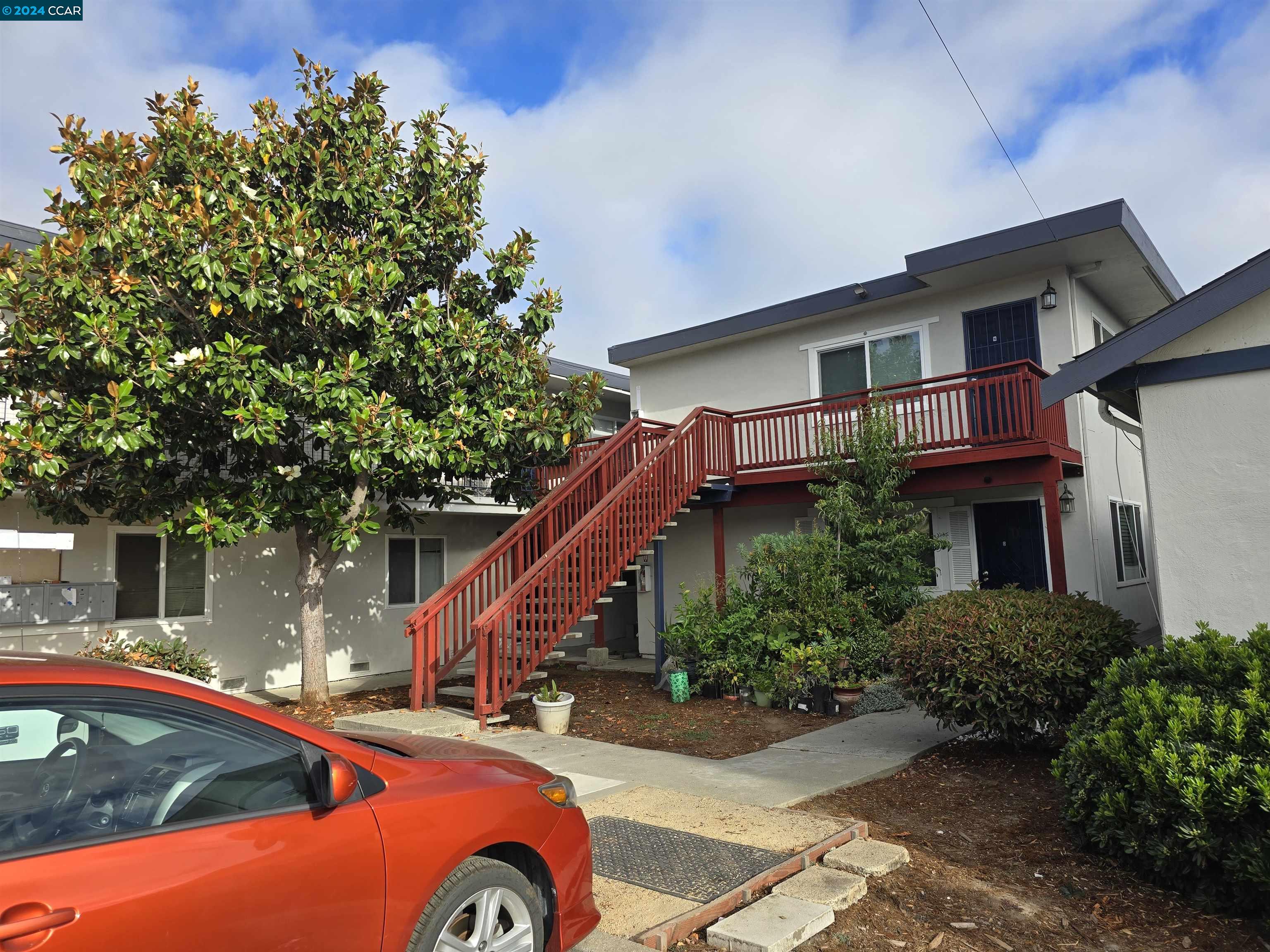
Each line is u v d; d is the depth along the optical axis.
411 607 14.52
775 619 10.21
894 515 11.63
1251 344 6.29
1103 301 13.46
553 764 6.95
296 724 2.79
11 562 9.81
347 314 8.14
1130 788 4.62
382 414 8.34
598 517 10.16
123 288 7.55
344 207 9.41
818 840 4.81
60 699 2.25
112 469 8.27
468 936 2.96
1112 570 12.42
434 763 3.18
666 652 11.97
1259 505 6.17
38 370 7.71
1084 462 11.73
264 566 12.40
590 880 3.46
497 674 8.57
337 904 2.51
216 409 8.55
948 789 6.32
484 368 9.66
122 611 10.81
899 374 13.40
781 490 12.91
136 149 8.45
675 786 6.21
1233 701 4.66
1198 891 4.29
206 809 2.40
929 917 4.09
